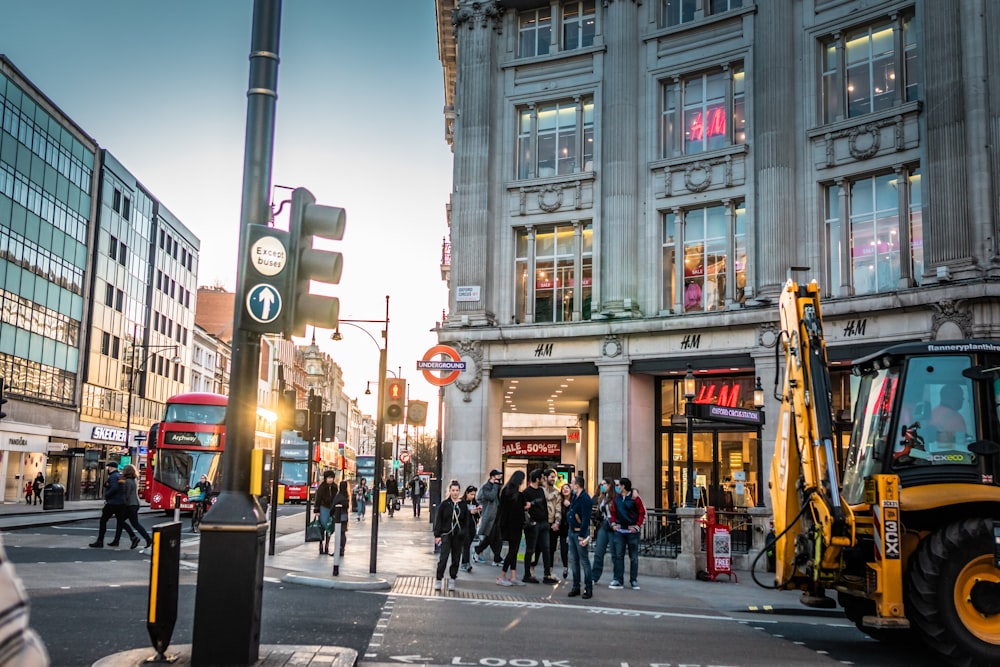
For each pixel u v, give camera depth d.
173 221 70.44
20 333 45.69
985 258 20.20
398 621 10.06
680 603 13.19
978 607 7.91
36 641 1.42
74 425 51.91
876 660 8.56
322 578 13.64
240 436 6.35
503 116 29.06
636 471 25.62
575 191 27.70
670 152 26.92
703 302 25.73
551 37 28.94
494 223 28.66
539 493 15.42
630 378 25.78
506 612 11.27
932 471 8.50
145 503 49.50
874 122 22.83
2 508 37.75
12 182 44.69
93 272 54.78
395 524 32.66
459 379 27.66
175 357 70.88
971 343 8.80
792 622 11.67
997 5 20.75
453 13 30.30
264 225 6.57
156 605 6.36
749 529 18.59
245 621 6.08
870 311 21.67
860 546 8.80
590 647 8.86
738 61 25.88
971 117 20.73
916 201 22.19
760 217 24.31
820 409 8.99
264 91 6.73
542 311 28.06
